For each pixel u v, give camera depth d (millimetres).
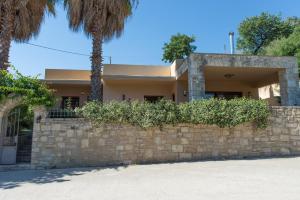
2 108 8672
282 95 12258
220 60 11797
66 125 8914
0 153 8664
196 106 9422
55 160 8672
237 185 5453
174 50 33094
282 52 20281
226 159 9234
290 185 5359
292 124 9992
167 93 16375
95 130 9008
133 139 9141
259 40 32406
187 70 12547
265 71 12930
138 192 5145
